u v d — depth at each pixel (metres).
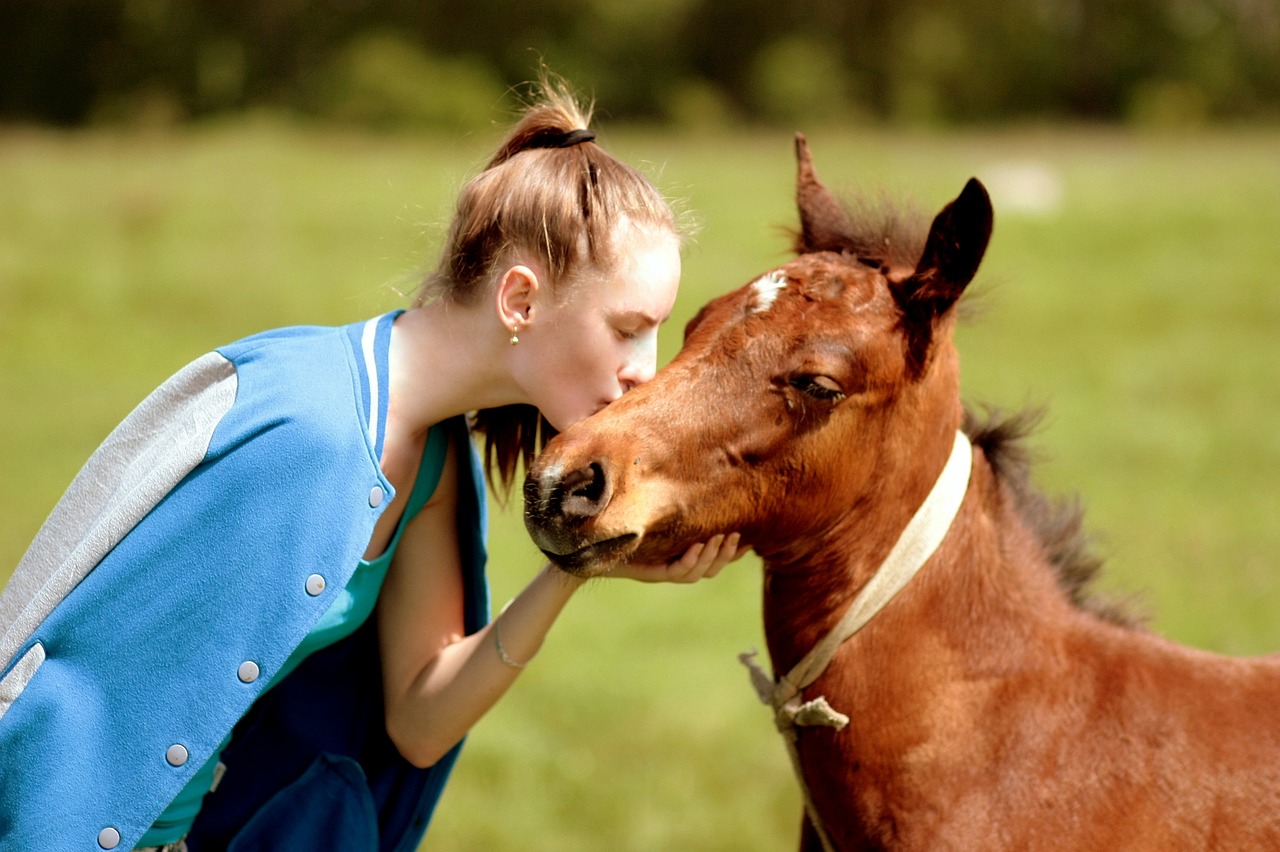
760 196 21.27
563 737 6.29
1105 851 2.79
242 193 21.59
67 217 19.48
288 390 2.79
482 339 2.90
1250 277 16.31
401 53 45.72
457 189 3.13
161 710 2.67
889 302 2.93
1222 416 11.38
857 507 2.97
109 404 11.91
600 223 2.81
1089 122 53.28
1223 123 51.53
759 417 2.85
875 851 2.96
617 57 51.09
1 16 46.97
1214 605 7.29
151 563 2.71
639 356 2.93
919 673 2.94
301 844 3.13
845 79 53.34
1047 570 3.13
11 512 9.00
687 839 5.43
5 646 2.77
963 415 3.23
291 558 2.70
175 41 46.50
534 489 2.70
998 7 55.97
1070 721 2.90
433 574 3.14
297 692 3.19
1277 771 2.83
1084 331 14.32
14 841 2.66
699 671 6.98
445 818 5.58
